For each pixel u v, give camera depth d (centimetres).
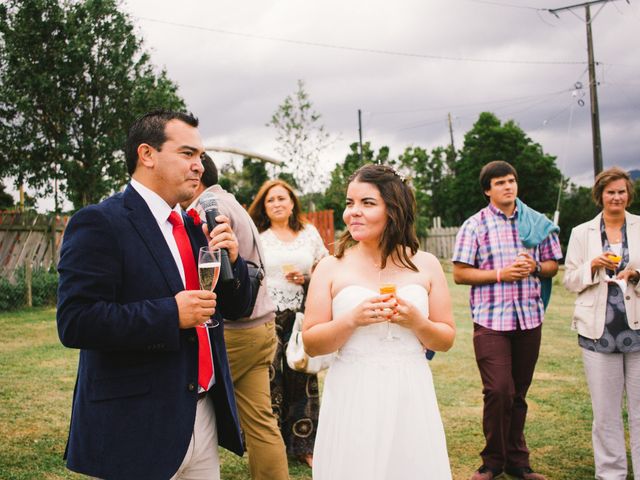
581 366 697
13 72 1313
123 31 1407
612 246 385
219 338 234
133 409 201
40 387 567
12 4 1319
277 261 435
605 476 371
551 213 3631
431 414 242
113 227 204
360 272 254
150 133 217
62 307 195
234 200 342
